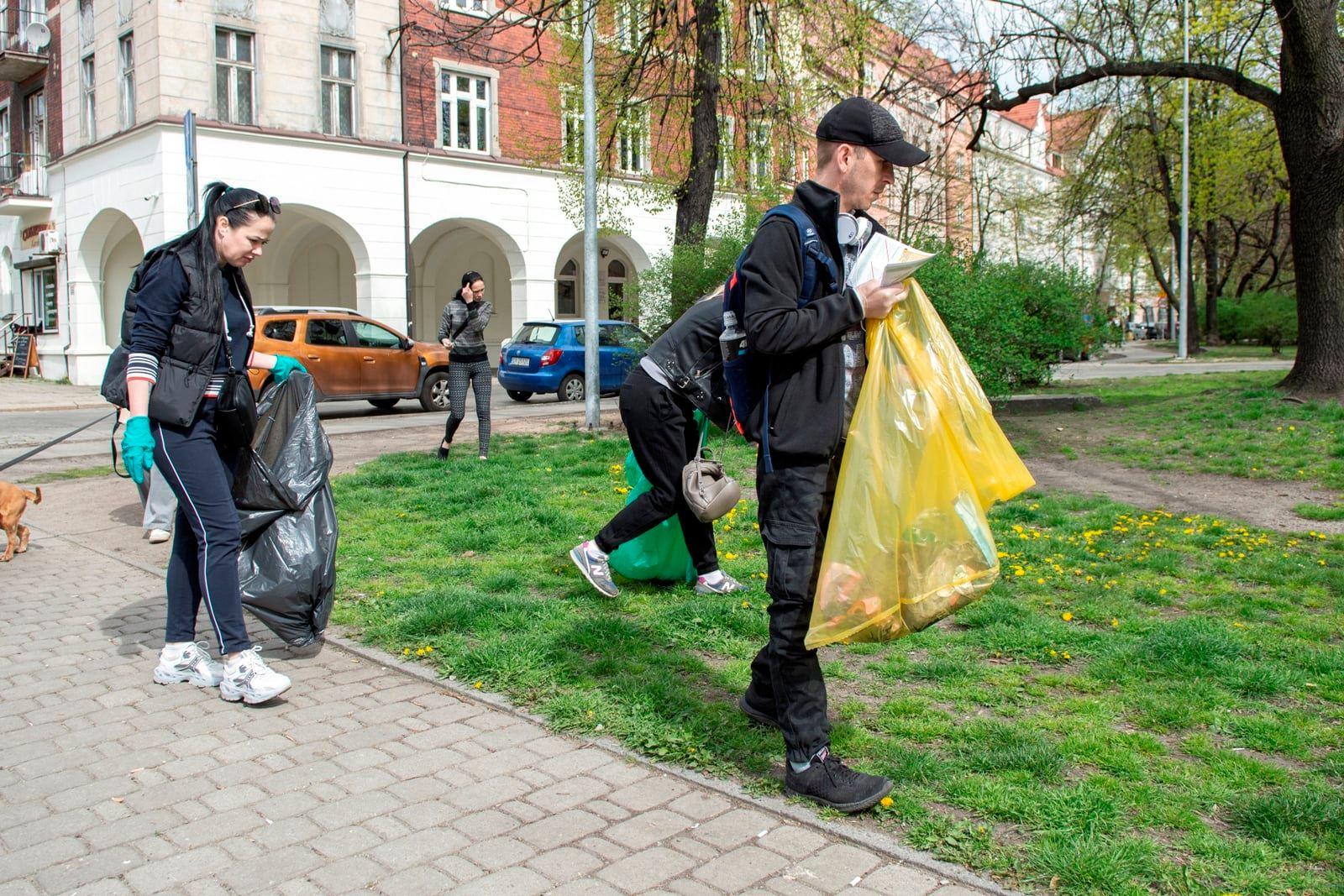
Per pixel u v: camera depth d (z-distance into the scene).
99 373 25.70
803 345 2.68
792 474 2.83
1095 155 21.52
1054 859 2.52
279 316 15.90
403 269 24.34
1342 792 2.89
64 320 26.23
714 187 15.12
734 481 3.97
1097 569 5.45
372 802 2.93
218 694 3.85
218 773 3.13
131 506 8.17
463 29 14.73
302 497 4.29
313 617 4.28
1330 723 3.44
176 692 3.88
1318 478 8.14
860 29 13.58
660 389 4.48
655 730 3.36
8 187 27.70
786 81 13.98
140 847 2.67
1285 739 3.25
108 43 22.86
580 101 15.23
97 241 25.19
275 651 4.38
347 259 29.17
